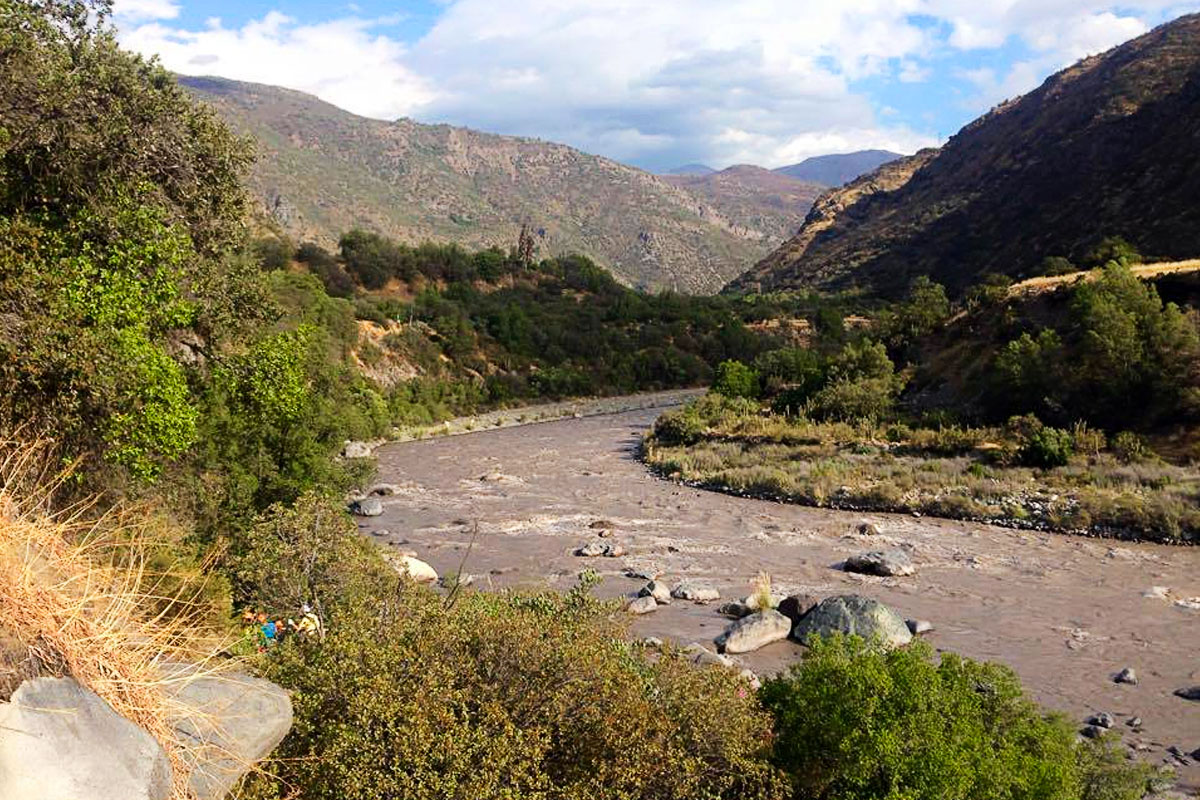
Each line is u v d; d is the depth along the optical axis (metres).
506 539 26.33
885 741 6.55
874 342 60.88
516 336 90.69
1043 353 42.50
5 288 8.88
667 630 17.16
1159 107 131.12
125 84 11.83
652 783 6.28
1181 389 36.75
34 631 2.83
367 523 28.83
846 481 34.12
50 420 8.68
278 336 14.80
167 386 10.12
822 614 16.44
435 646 6.27
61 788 2.51
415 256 114.94
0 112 10.56
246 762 3.71
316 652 6.17
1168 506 27.06
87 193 11.19
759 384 63.66
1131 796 7.74
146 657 3.43
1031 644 16.47
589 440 55.56
